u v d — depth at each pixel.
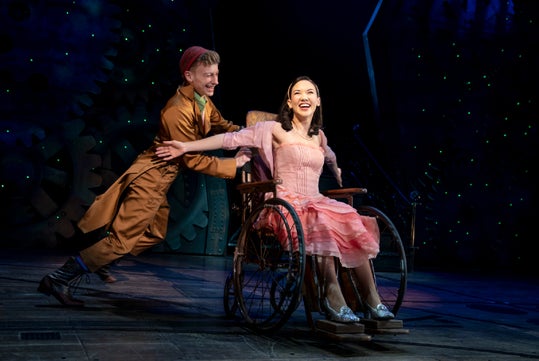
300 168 2.80
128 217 2.79
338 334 2.21
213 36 7.46
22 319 2.43
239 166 2.85
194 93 2.92
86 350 1.92
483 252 8.66
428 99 8.50
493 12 8.77
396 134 8.43
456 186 8.55
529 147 8.90
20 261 4.92
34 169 6.40
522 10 8.86
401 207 7.85
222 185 7.36
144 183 2.81
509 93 8.84
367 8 7.99
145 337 2.20
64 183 6.58
